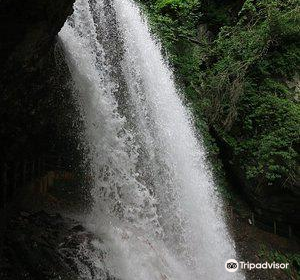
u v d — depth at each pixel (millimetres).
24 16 3785
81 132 6043
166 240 6750
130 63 7711
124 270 5184
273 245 8414
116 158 6555
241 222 8555
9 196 5137
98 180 6133
